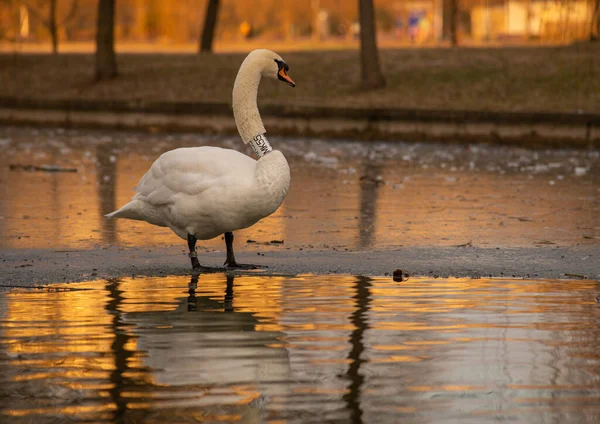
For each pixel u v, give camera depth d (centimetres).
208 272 1151
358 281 1092
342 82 3809
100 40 4269
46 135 3409
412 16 8975
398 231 1459
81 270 1162
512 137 3012
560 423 634
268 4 12975
